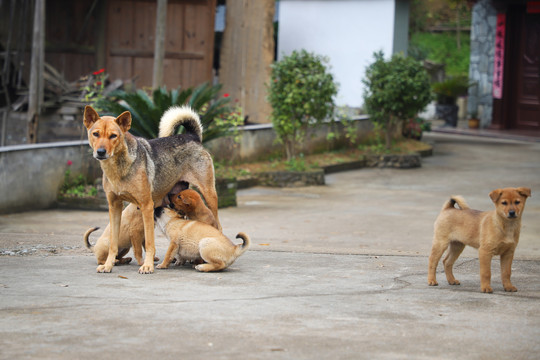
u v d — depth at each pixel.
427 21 37.22
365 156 16.42
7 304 4.50
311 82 13.66
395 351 3.68
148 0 17.00
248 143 14.50
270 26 17.88
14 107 15.13
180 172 6.37
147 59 17.16
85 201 10.79
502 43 21.52
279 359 3.51
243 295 4.91
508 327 4.19
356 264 6.40
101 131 5.32
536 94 21.52
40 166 10.55
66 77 16.89
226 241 5.81
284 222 9.92
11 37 15.87
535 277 5.84
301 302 4.75
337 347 3.72
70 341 3.73
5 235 7.85
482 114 22.47
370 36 19.80
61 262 6.15
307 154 16.06
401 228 9.49
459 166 16.12
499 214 5.06
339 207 11.31
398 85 15.70
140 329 3.98
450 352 3.69
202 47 17.27
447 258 5.59
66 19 16.77
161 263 5.95
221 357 3.52
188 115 6.61
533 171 15.25
